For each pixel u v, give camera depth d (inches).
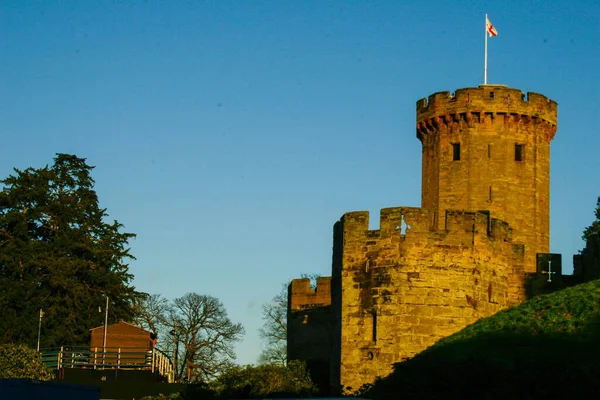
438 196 3161.9
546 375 1962.4
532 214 3134.8
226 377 2669.8
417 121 3255.4
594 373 1934.1
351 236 2541.8
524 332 2301.9
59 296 3422.7
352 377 2480.3
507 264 2655.0
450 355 2242.9
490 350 2220.7
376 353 2452.0
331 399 1691.7
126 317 3580.2
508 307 2637.8
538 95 3164.4
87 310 3452.3
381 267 2484.0
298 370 2775.6
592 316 2282.2
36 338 3331.7
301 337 3225.9
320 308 3203.7
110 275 3550.7
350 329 2504.9
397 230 2488.9
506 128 3137.3
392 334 2442.2
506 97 3132.4
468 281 2496.3
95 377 2898.6
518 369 2014.0
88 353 3068.4
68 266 3442.4
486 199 3110.2
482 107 3125.0
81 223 3644.2
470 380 2060.8
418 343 2434.8
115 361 3102.9
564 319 2305.6
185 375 3794.3
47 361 3122.5
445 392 2082.9
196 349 3809.1
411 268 2464.3
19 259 3440.0
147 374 2913.4
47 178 3631.9
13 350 2802.7
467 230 2522.1
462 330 2445.9
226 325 3895.2
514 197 3122.5
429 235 2487.7
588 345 2151.8
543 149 3184.1
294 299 3272.6
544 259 2758.4
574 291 2456.9
